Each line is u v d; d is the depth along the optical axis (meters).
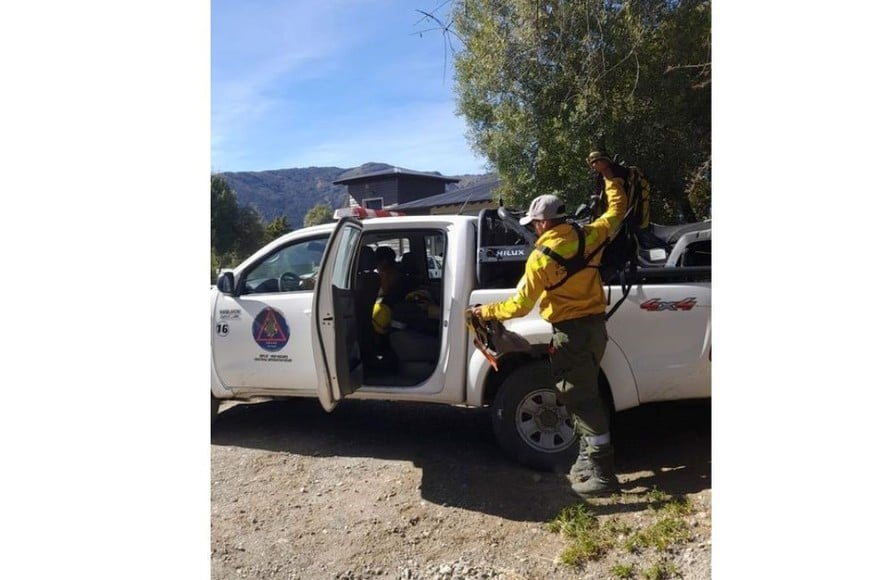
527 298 3.55
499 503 3.65
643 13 8.66
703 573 2.79
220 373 4.77
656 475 3.94
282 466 4.38
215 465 4.43
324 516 3.63
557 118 9.14
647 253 4.30
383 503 3.74
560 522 3.34
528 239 4.21
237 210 29.47
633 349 3.86
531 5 7.10
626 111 9.21
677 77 9.20
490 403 4.34
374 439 4.86
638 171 3.82
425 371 4.52
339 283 4.45
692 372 3.82
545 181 9.95
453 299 4.21
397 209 19.69
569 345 3.56
